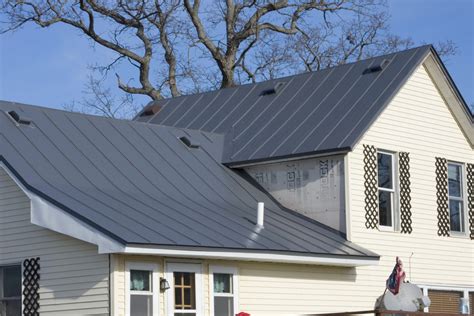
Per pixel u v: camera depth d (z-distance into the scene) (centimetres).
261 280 2361
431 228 2866
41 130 2458
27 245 2244
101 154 2492
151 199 2378
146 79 4650
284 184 2705
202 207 2453
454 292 2931
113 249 1994
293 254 2305
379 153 2759
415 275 2784
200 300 2220
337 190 2608
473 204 3034
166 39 4659
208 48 4694
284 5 4672
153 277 2139
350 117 2711
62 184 2269
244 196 2656
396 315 2453
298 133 2756
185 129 2859
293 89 3042
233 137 2906
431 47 2892
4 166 2269
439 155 2941
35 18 4328
